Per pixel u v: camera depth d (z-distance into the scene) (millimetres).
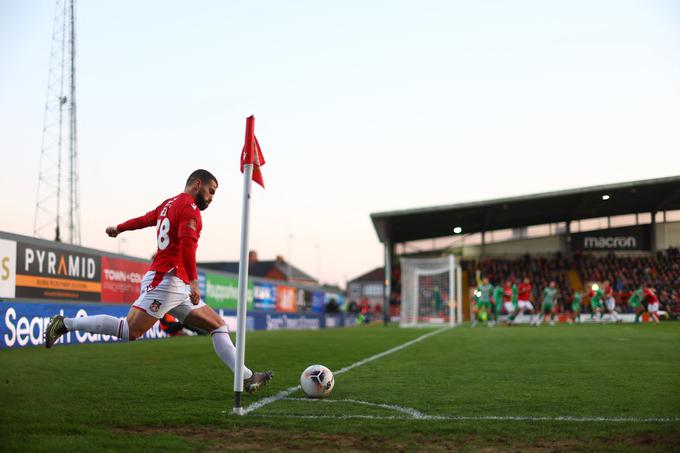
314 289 42906
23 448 3551
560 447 3627
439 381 6816
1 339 12578
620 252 44125
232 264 66375
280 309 35062
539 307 39969
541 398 5496
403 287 37406
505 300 30531
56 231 32812
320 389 5473
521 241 46281
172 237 4945
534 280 42375
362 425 4234
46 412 4695
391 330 25109
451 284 33938
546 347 12406
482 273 43938
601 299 33844
